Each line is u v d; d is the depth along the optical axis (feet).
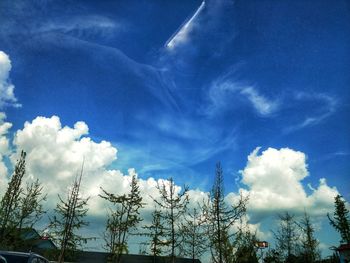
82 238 88.84
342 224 126.52
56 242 88.89
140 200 91.97
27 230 85.92
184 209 81.46
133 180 94.99
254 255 77.87
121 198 91.35
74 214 89.97
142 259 138.51
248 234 79.46
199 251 79.87
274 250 111.24
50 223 88.89
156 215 84.28
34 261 35.22
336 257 113.70
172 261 80.28
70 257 95.40
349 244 101.65
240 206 74.79
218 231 73.00
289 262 108.88
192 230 81.30
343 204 128.98
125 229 89.20
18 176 84.74
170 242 79.92
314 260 109.60
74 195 91.56
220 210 74.79
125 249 87.81
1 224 80.23
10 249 81.92
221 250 72.69
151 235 82.12
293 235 111.45
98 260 134.92
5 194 81.46
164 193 82.58
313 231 111.34
